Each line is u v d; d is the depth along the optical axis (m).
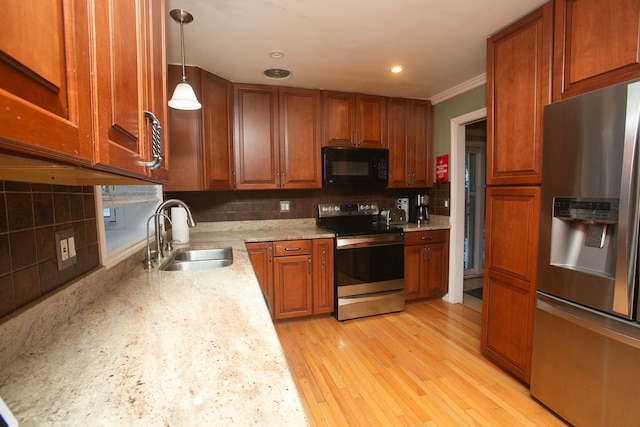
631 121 1.22
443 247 3.28
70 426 0.51
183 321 0.95
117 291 1.26
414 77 2.75
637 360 1.25
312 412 1.70
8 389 0.61
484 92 2.76
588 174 1.39
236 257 1.93
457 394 1.83
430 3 1.67
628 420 1.29
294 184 2.95
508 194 1.89
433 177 3.47
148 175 0.84
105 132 0.55
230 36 1.98
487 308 2.11
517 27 1.82
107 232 2.00
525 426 1.58
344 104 3.08
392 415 1.68
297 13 1.74
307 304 2.83
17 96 0.34
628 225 1.24
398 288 3.05
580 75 1.48
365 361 2.18
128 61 0.69
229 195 3.06
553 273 1.58
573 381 1.51
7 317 0.72
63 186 0.99
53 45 0.41
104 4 0.56
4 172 0.56
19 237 0.78
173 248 2.18
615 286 1.30
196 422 0.52
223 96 2.62
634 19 1.27
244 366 0.70
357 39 2.05
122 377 0.65
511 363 1.92
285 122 2.89
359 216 3.46
